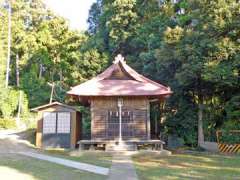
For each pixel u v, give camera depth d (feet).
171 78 83.71
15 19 144.77
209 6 72.43
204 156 59.57
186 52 71.97
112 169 42.06
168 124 82.99
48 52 143.23
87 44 124.06
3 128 106.42
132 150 64.54
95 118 69.92
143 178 35.29
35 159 51.65
